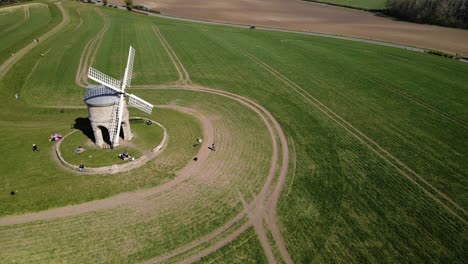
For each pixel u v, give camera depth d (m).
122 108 38.81
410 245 29.39
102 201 33.28
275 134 47.50
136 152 40.12
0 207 31.89
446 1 137.00
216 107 55.78
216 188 35.91
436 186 37.25
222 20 140.38
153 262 27.20
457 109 57.19
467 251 28.94
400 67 79.62
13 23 110.38
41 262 26.81
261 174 38.41
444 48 103.19
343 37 116.00
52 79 65.62
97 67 73.50
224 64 78.75
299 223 31.48
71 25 108.44
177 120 50.03
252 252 28.42
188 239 29.44
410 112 55.75
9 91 58.66
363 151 43.75
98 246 28.39
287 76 71.69
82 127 46.97
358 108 56.78
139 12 142.62
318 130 48.94
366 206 33.78
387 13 166.25
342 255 28.23
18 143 42.66
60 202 32.81
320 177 38.09
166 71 72.88
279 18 151.12
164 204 33.31
